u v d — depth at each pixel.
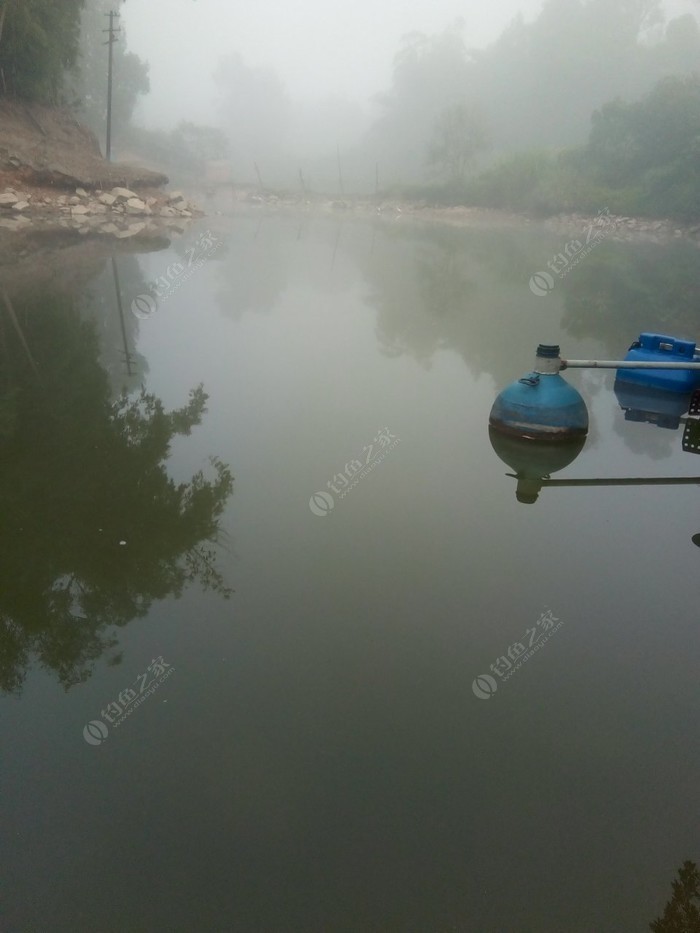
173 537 3.97
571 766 2.47
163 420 5.87
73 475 4.77
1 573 3.59
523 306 12.02
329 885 2.02
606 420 6.18
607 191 36.62
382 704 2.74
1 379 6.84
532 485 4.78
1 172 22.50
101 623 3.22
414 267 17.00
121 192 25.56
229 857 2.11
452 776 2.41
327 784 2.37
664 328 10.23
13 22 24.00
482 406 6.46
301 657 3.01
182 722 2.65
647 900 1.98
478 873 2.06
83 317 9.62
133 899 1.99
